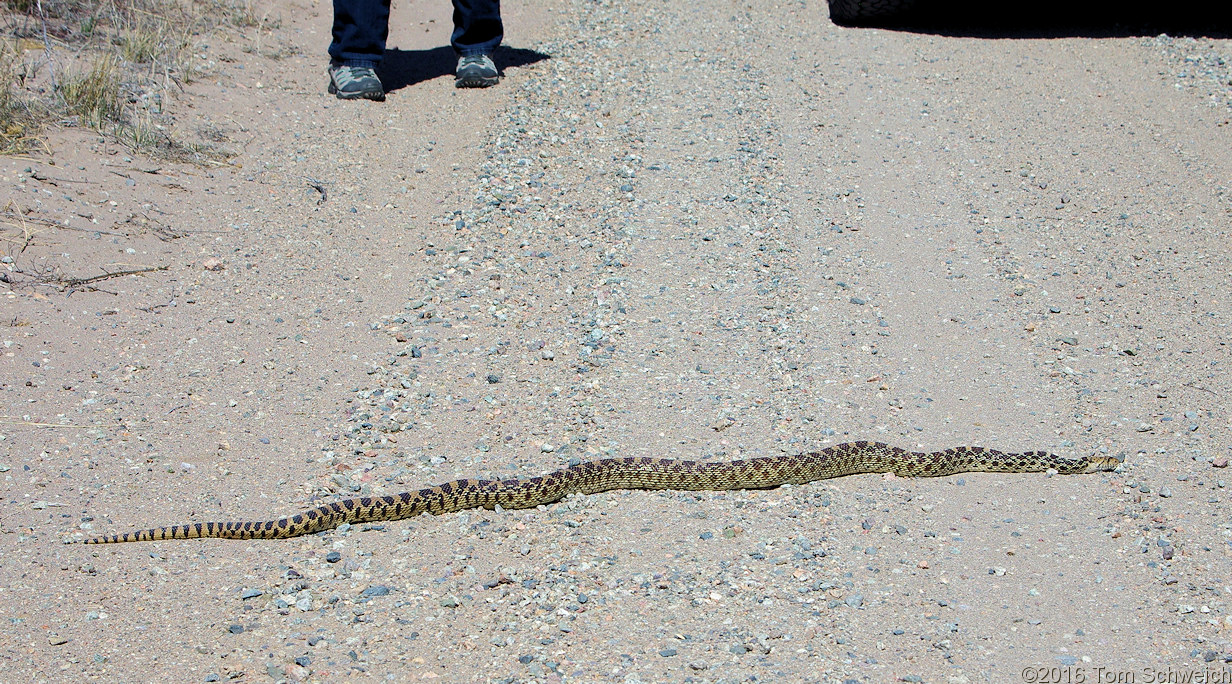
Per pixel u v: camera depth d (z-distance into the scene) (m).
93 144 5.84
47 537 4.44
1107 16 7.18
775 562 4.62
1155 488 5.04
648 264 5.67
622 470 5.06
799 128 6.30
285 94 6.39
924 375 5.34
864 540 4.80
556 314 5.50
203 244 5.62
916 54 6.86
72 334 5.27
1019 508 5.02
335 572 4.45
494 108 6.38
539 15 7.22
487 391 5.26
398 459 5.07
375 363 5.31
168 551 4.47
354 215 5.82
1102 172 6.06
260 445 5.08
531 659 3.94
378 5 6.35
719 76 6.63
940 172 6.07
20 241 5.46
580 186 5.98
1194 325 5.46
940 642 4.08
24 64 5.98
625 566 4.57
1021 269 5.67
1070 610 4.29
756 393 5.28
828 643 4.07
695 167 6.08
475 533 4.83
